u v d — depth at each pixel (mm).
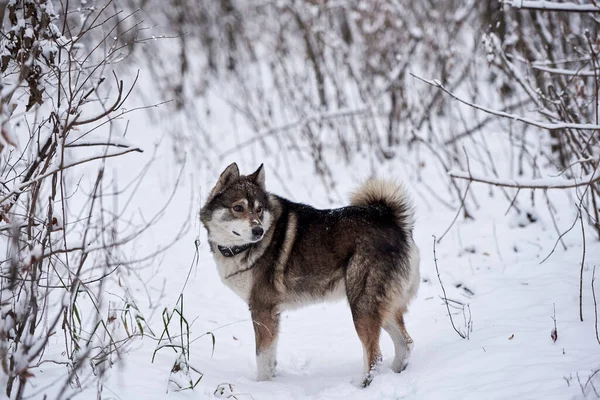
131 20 20359
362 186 7594
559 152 12062
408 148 14539
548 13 12609
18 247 5809
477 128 13469
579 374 5738
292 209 7695
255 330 7320
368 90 15227
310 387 6855
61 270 8430
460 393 5859
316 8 15672
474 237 10656
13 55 6059
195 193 13102
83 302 8289
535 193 12102
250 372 7340
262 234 7160
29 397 5188
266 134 14656
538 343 6656
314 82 17141
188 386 6066
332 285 7391
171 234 11336
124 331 7535
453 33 15930
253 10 20156
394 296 7016
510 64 10234
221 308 9078
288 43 18750
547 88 10242
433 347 7230
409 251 7211
